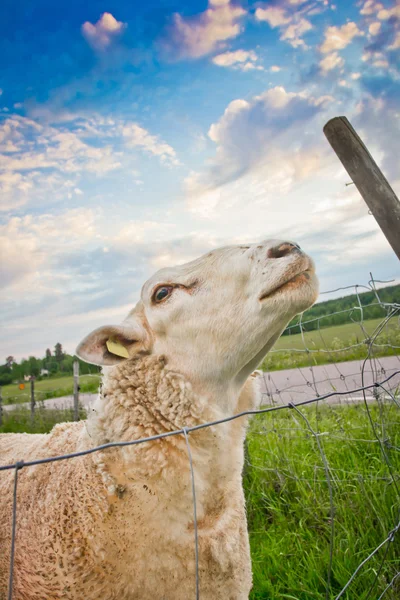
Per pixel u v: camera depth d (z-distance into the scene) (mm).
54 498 535
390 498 812
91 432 554
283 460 1063
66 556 496
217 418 556
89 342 547
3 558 549
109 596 492
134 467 513
